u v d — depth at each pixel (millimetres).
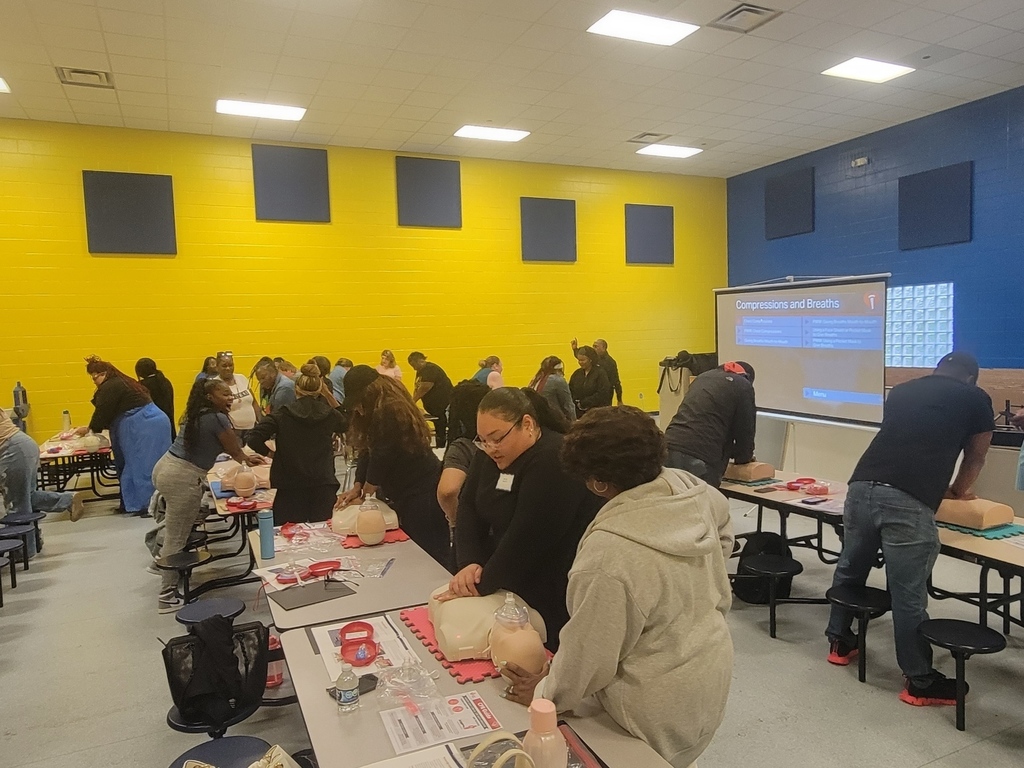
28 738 2404
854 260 8344
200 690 1793
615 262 9477
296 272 7656
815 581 3736
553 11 4762
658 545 1157
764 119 7379
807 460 4945
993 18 5102
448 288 8430
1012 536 2494
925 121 7422
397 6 4609
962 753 2176
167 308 7156
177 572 3525
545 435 1760
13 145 6559
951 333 7289
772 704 2492
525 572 1644
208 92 6035
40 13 4543
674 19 4969
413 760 1167
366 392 2703
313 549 2377
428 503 2643
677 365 6422
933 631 2330
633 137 7902
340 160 7820
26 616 3475
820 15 4980
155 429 5461
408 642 1621
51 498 4715
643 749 1181
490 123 7191
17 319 6633
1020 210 6645
